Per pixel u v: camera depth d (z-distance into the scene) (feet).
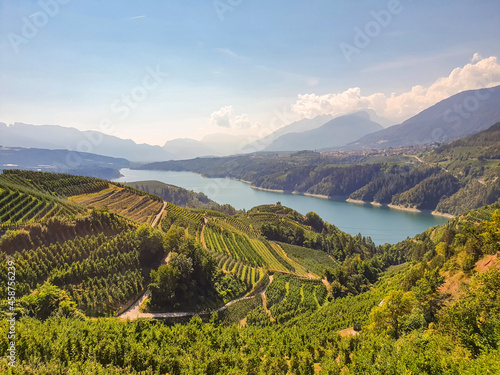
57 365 78.59
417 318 116.67
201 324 146.20
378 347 97.91
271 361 109.60
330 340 131.64
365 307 190.39
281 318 219.00
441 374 63.26
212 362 101.91
